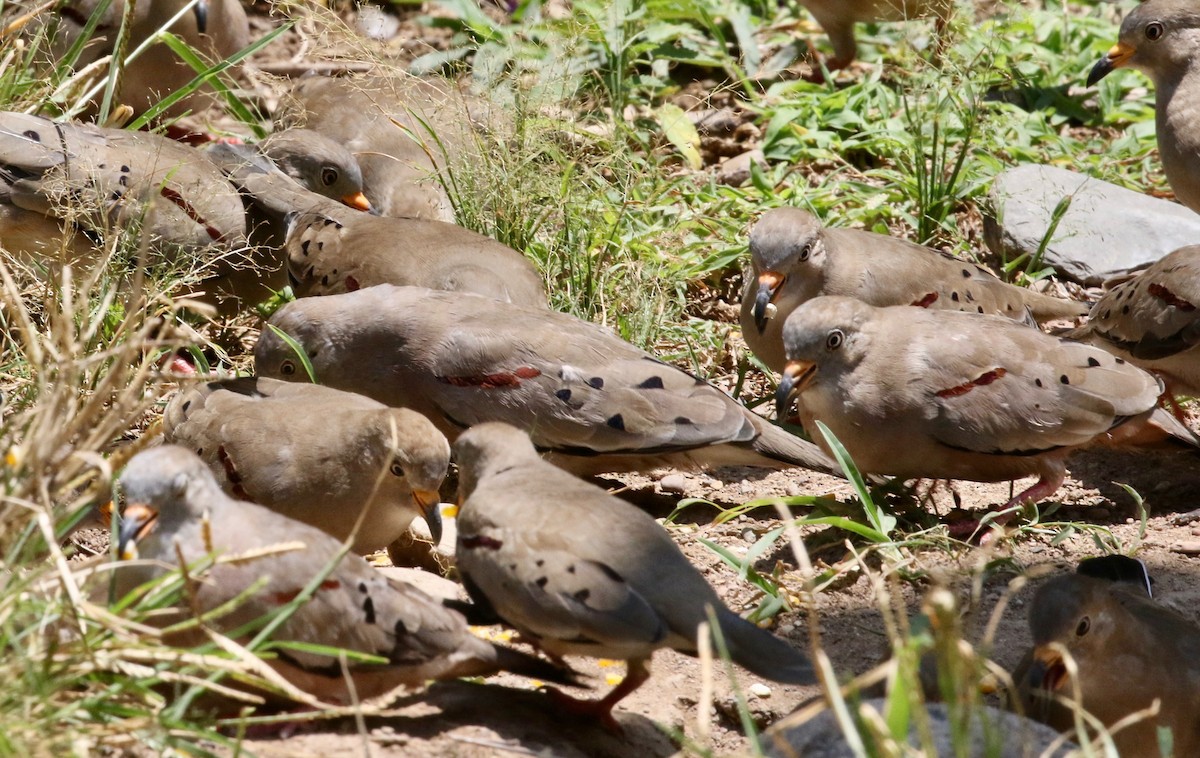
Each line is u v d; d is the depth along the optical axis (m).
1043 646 8.38
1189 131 14.74
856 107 17.08
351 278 12.33
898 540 10.38
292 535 7.66
